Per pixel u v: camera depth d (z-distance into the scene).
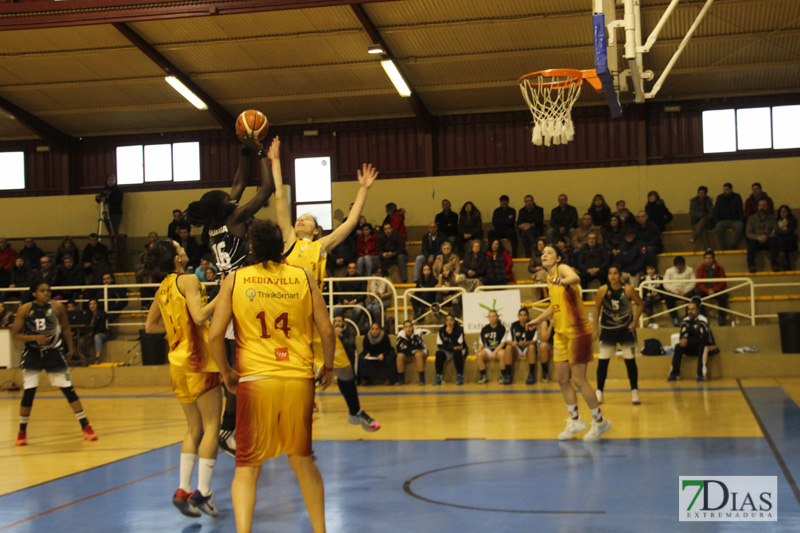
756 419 8.06
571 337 7.10
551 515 4.51
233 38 15.51
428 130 19.61
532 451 6.70
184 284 4.92
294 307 3.75
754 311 13.94
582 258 15.30
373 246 17.27
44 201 20.72
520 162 19.47
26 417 8.08
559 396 11.03
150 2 13.54
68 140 20.98
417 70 17.19
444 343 13.31
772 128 18.28
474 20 14.84
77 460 6.99
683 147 18.70
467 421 8.80
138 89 18.20
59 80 17.56
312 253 5.27
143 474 6.25
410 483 5.55
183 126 20.64
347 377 6.12
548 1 14.10
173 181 20.81
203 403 4.90
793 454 6.10
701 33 15.19
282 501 5.19
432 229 16.97
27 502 5.27
